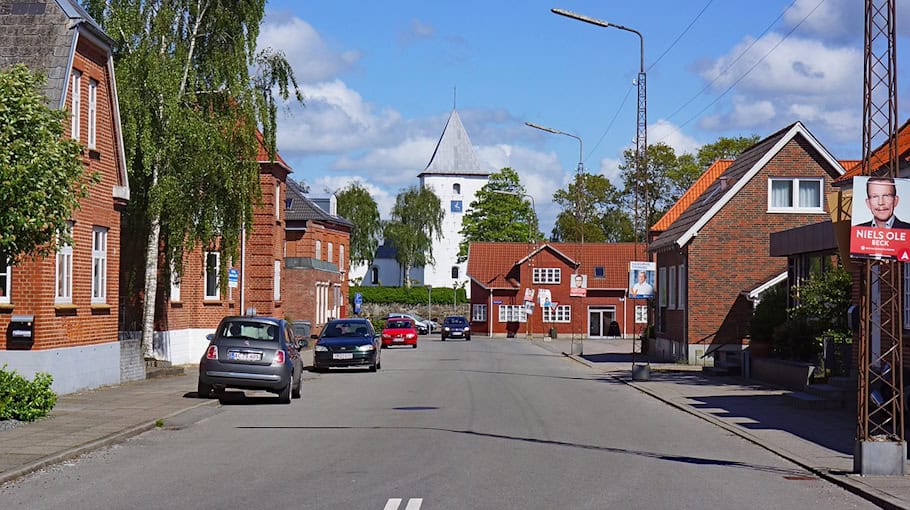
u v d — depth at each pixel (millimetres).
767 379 27609
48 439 13891
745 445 14609
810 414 18984
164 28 27562
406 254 109625
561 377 31328
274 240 45625
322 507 9289
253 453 13109
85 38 22547
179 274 28547
